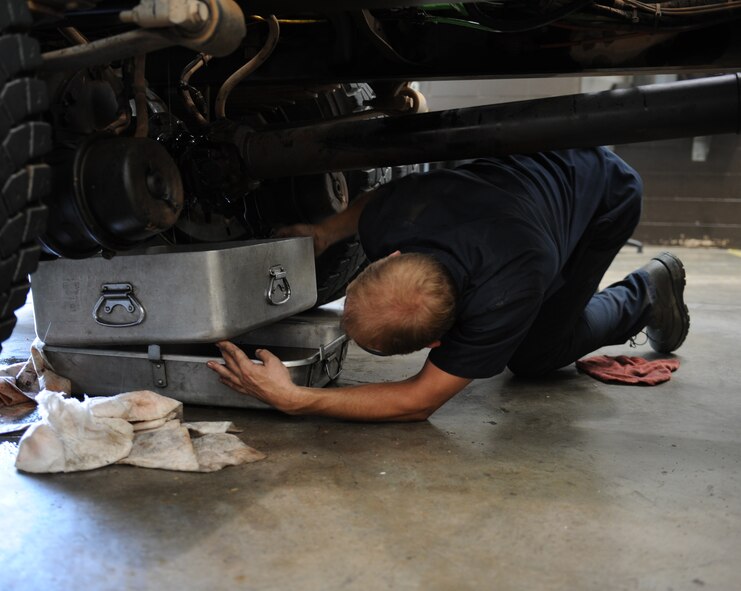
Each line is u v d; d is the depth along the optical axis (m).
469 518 1.10
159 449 1.30
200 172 1.67
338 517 1.10
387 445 1.40
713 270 4.62
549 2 1.48
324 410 1.43
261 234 2.08
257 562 0.96
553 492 1.20
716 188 6.32
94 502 1.14
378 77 1.82
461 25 1.70
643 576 0.95
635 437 1.48
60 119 1.30
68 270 1.54
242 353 1.44
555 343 1.81
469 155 1.57
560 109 1.49
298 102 2.17
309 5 1.40
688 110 1.43
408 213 1.35
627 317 1.99
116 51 0.94
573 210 1.55
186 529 1.05
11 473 1.25
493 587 0.91
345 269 2.22
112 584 0.91
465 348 1.31
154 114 1.64
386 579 0.93
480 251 1.25
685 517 1.12
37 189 0.87
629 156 6.39
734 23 1.63
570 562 0.98
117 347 1.62
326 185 2.06
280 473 1.26
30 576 0.93
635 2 1.53
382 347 1.23
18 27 0.83
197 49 0.95
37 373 1.65
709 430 1.54
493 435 1.48
